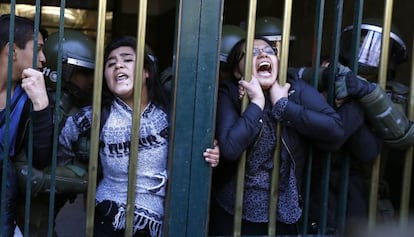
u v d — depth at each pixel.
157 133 2.25
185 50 2.19
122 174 2.25
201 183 2.23
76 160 2.29
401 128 2.28
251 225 2.38
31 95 2.07
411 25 3.63
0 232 2.13
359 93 2.22
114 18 7.19
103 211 2.25
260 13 5.25
